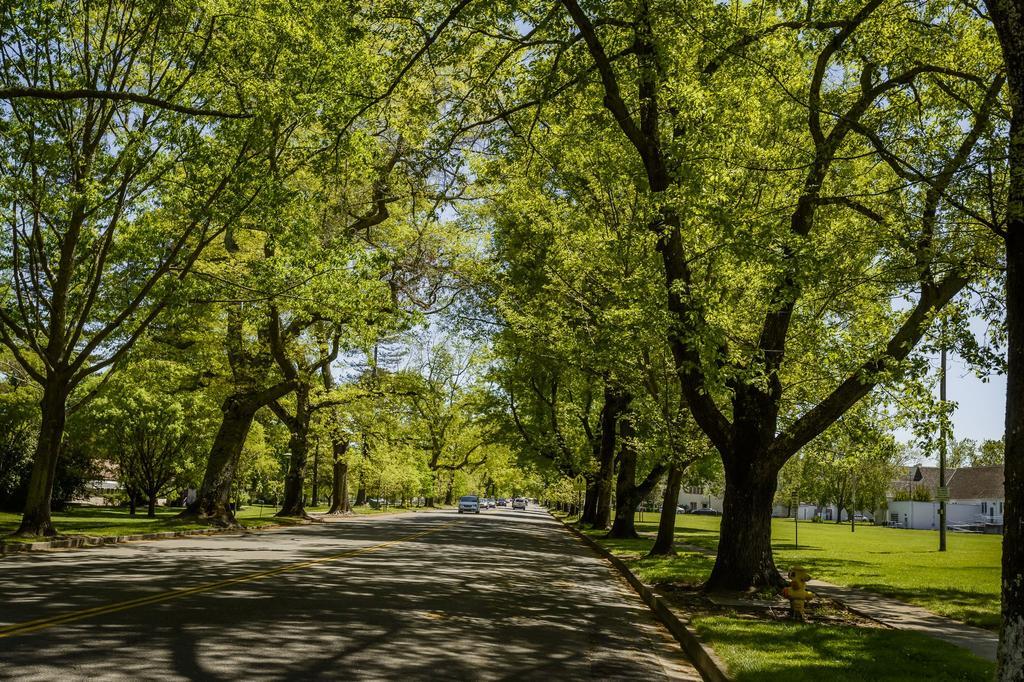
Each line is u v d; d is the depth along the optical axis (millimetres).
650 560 21797
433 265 37188
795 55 15195
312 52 19406
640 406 20609
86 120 20766
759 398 14688
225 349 32750
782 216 13242
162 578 13070
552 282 22672
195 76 20047
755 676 7230
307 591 12234
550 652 8859
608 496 41938
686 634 9953
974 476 96875
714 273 17016
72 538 20359
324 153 20859
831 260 12195
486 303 35875
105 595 10805
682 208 13227
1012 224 5539
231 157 20891
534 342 27609
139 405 38469
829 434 16953
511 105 15953
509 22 14469
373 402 43969
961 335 11484
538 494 116562
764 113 15703
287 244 22125
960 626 11594
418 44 14664
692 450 20562
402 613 10711
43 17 17578
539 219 22453
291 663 7230
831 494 74250
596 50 13688
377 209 31984
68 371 21516
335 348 39250
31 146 19531
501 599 13164
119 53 19906
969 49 13555
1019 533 5102
